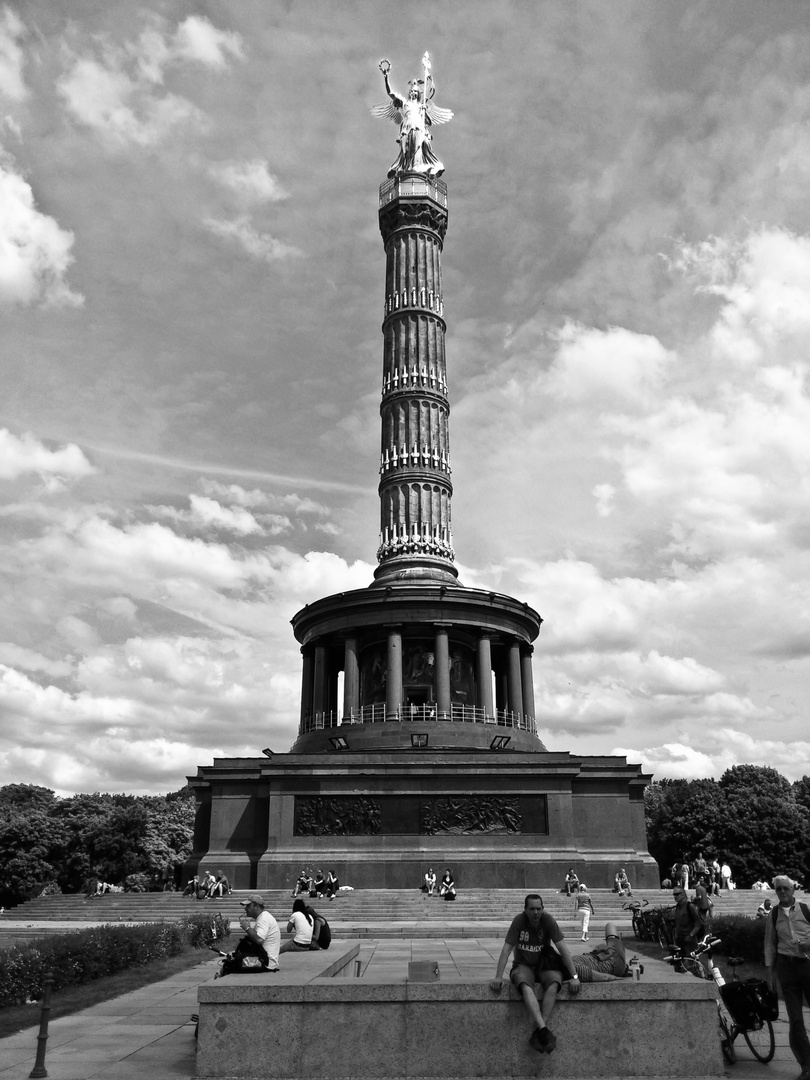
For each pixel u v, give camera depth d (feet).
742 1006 50.16
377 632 221.25
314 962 56.80
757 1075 46.62
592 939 114.73
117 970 88.38
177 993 77.61
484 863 178.70
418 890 172.24
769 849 312.71
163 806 414.41
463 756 188.34
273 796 184.75
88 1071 47.75
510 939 47.37
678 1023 46.19
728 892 175.83
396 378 240.32
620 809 191.31
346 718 211.20
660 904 160.76
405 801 184.65
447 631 215.92
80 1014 67.05
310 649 233.35
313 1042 46.03
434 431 237.25
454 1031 46.09
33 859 341.41
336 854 180.14
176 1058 51.06
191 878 201.26
